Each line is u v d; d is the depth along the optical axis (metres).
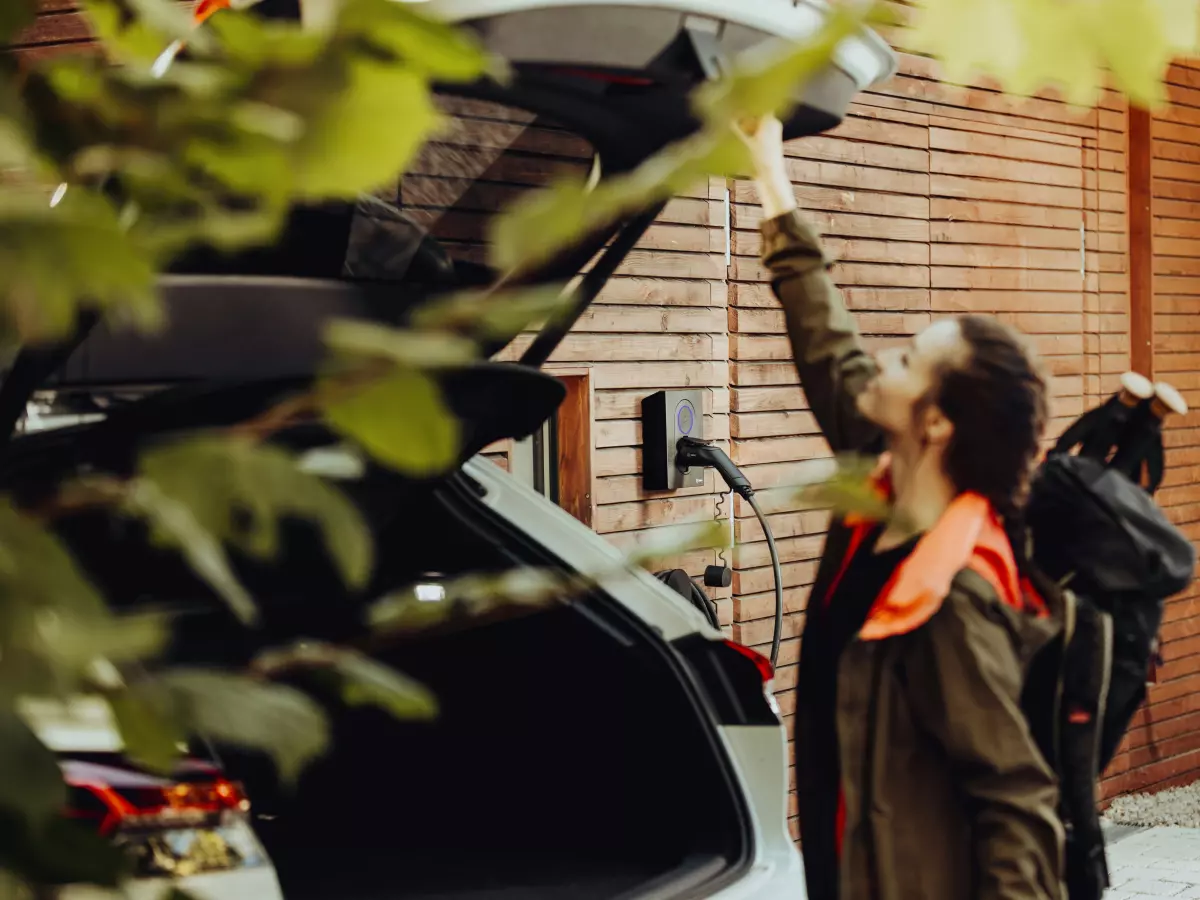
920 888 2.05
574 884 3.41
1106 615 2.07
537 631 3.63
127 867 0.34
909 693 2.06
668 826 3.54
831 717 2.21
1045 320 7.21
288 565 2.54
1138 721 7.82
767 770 3.31
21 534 0.30
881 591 2.13
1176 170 7.89
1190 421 8.00
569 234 0.29
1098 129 7.42
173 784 2.05
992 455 2.07
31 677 0.30
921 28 0.33
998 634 2.03
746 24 1.76
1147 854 6.67
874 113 6.43
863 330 6.41
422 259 2.74
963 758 2.02
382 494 2.31
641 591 3.56
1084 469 2.18
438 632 0.48
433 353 0.30
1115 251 7.56
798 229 2.36
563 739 3.74
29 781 0.30
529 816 3.82
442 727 3.90
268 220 0.31
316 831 3.84
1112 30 0.33
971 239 6.84
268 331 2.49
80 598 0.31
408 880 3.48
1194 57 0.34
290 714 0.33
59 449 2.20
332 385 0.30
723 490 5.91
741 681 3.39
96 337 2.32
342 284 2.55
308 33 0.29
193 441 0.32
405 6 0.29
